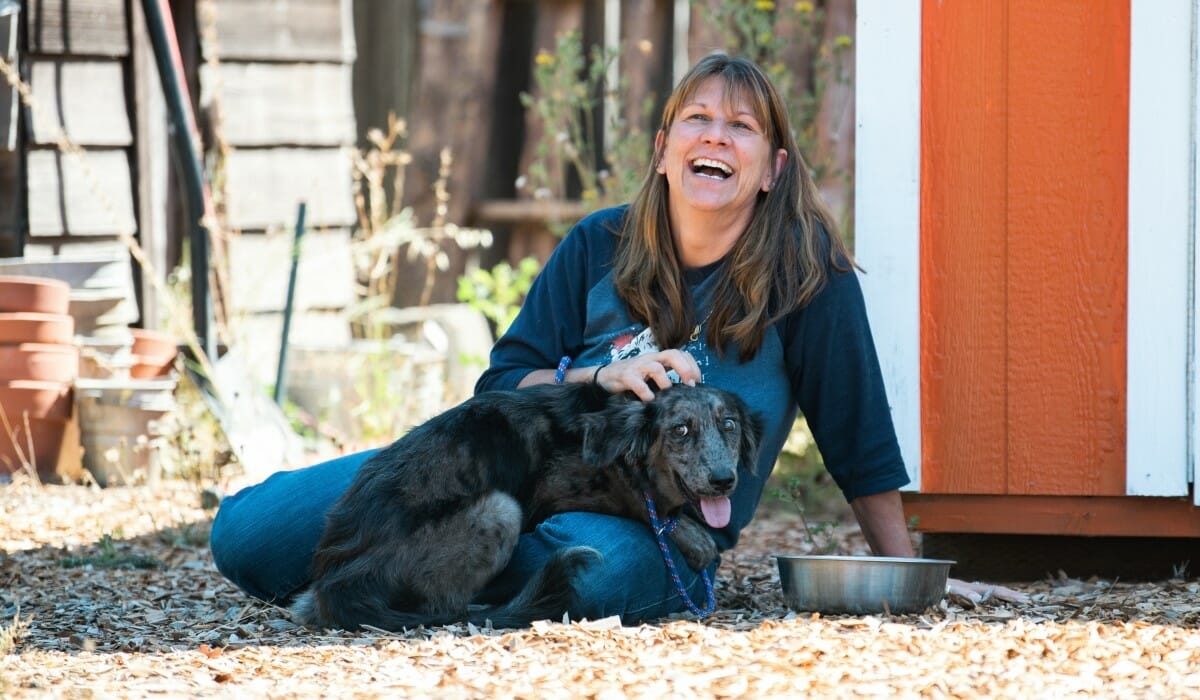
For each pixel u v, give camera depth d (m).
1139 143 8.34
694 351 7.77
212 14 14.78
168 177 15.48
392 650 6.44
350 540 7.15
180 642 6.80
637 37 21.41
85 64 13.65
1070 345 8.56
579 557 6.91
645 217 7.79
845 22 19.42
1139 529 8.58
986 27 8.55
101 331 12.89
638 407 7.27
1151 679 5.81
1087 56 8.44
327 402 14.52
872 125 8.65
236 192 15.16
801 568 7.26
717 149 7.46
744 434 7.48
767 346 7.74
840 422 7.85
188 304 14.45
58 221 13.46
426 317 17.22
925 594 7.18
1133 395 8.45
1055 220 8.54
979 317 8.66
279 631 7.07
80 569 8.95
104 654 6.47
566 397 7.55
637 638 6.55
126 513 10.84
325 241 15.76
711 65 7.66
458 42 21.53
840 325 7.73
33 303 12.06
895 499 7.99
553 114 14.20
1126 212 8.43
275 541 7.69
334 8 15.80
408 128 21.44
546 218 21.11
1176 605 7.48
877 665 5.99
